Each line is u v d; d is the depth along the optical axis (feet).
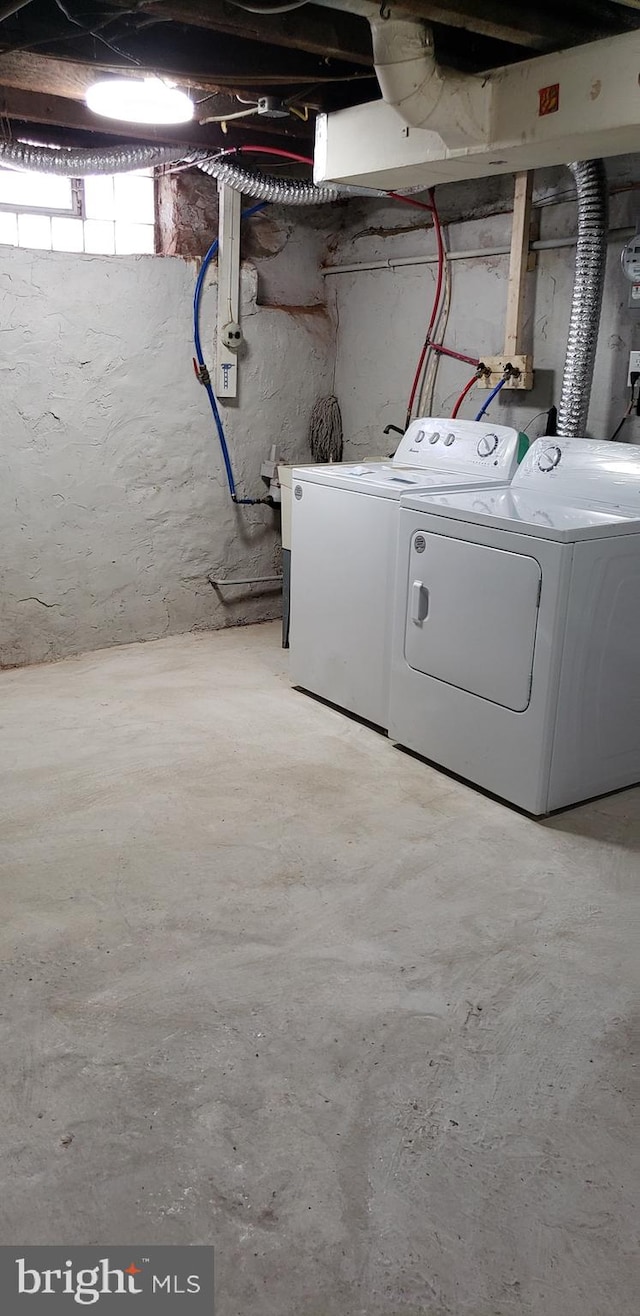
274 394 14.85
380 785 9.64
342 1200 4.86
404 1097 5.56
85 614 13.57
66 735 10.64
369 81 10.45
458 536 9.25
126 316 12.89
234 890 7.64
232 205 13.32
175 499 14.07
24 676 12.68
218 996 6.38
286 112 9.98
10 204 12.38
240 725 11.10
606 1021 6.22
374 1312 4.31
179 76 8.92
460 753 9.66
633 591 8.89
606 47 7.82
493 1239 4.67
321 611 11.61
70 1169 5.00
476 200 12.64
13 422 12.25
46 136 12.41
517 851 8.38
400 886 7.76
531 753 8.81
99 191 13.12
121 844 8.30
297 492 11.79
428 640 9.84
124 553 13.74
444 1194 4.91
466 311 12.98
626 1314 4.32
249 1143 5.20
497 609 8.91
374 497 10.46
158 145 12.01
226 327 13.79
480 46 9.14
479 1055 5.90
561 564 8.18
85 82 9.89
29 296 12.01
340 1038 6.02
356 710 11.27
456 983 6.56
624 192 10.70
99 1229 4.68
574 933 7.18
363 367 14.97
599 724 9.09
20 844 8.27
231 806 9.06
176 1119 5.35
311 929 7.15
